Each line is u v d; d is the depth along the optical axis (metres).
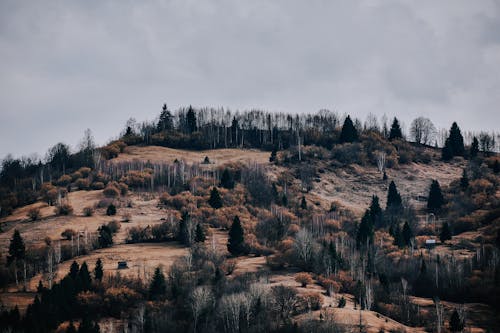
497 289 159.62
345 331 124.75
